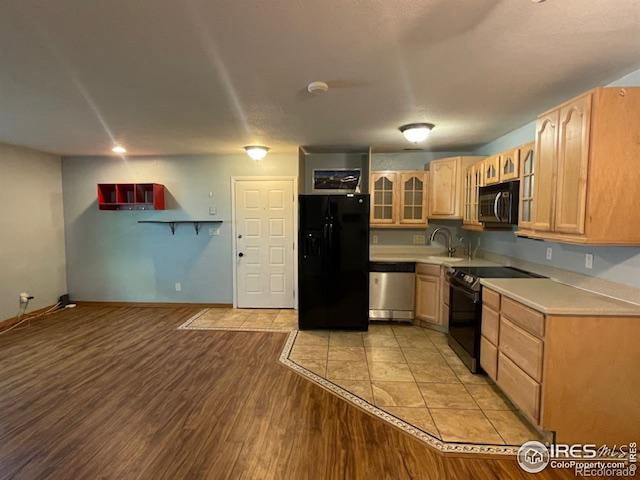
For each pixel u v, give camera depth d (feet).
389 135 12.10
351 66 6.49
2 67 6.51
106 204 16.25
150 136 12.35
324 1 4.49
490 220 10.61
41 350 11.62
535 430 7.30
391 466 6.27
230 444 6.86
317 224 13.39
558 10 4.68
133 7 4.60
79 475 6.04
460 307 10.84
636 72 6.70
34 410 8.05
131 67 6.53
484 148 13.85
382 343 12.26
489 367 8.96
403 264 14.06
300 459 6.44
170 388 9.08
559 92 7.86
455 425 7.48
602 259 7.41
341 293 13.56
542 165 7.65
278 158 16.21
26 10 4.65
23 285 14.80
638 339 6.35
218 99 8.31
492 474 6.10
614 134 6.10
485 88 7.61
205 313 16.07
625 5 4.55
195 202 16.63
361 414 7.89
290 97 8.17
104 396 8.68
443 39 5.48
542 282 8.87
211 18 4.89
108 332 13.42
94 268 17.12
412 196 14.55
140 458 6.46
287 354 11.31
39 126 10.93
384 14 4.79
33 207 15.25
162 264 16.98
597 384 6.46
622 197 6.17
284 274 16.66
